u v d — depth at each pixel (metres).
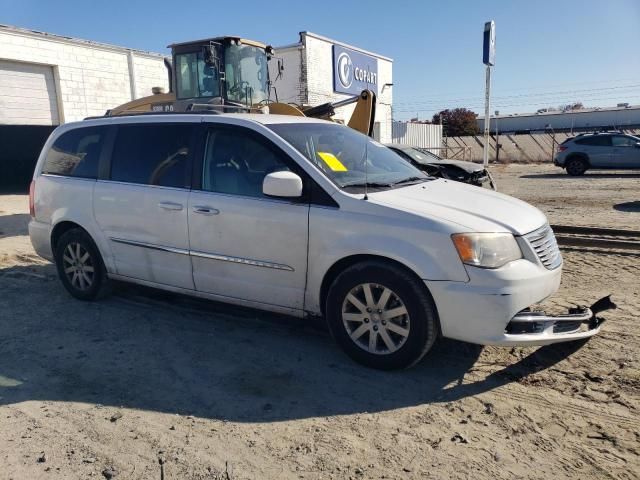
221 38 11.52
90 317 5.19
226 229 4.42
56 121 19.31
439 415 3.42
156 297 5.70
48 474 2.89
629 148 19.03
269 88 13.18
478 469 2.89
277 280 4.29
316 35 23.55
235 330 4.82
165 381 3.93
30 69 18.44
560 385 3.72
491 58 23.09
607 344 4.29
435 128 35.12
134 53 21.47
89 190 5.29
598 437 3.14
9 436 3.26
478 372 3.95
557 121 71.44
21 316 5.25
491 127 75.12
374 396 3.67
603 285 5.82
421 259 3.67
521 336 3.65
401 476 2.85
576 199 12.72
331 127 5.05
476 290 3.57
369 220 3.85
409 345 3.80
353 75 26.67
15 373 4.08
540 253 3.85
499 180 18.58
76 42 19.41
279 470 2.91
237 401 3.63
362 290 3.95
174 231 4.72
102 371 4.10
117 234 5.14
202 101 11.85
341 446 3.11
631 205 11.43
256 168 4.38
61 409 3.56
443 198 4.15
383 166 4.76
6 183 16.91
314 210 4.05
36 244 5.86
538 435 3.18
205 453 3.06
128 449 3.11
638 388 3.63
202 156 4.65
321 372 4.02
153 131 5.03
